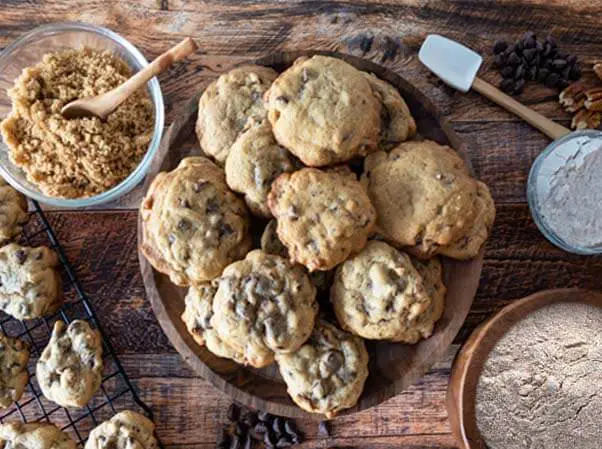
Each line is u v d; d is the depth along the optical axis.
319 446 0.66
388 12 0.66
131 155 0.63
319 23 0.66
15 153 0.61
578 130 0.64
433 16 0.66
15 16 0.66
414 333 0.57
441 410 0.66
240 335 0.54
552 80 0.65
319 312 0.58
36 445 0.62
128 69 0.64
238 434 0.65
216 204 0.56
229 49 0.66
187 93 0.66
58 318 0.66
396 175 0.55
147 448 0.63
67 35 0.64
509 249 0.65
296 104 0.53
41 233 0.66
